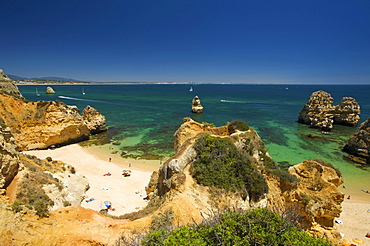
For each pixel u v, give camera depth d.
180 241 7.82
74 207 16.48
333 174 17.53
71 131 47.62
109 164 37.56
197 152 18.42
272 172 18.61
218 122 71.50
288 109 101.31
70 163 36.78
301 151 45.12
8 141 19.80
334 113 71.19
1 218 12.47
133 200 25.59
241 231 8.14
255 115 84.81
